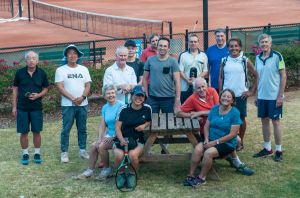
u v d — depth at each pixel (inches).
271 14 1391.5
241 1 1769.2
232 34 421.7
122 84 231.3
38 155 227.9
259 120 293.0
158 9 1646.2
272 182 188.4
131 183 189.6
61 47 401.7
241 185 186.9
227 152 189.0
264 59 215.9
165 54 227.6
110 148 200.1
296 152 224.5
